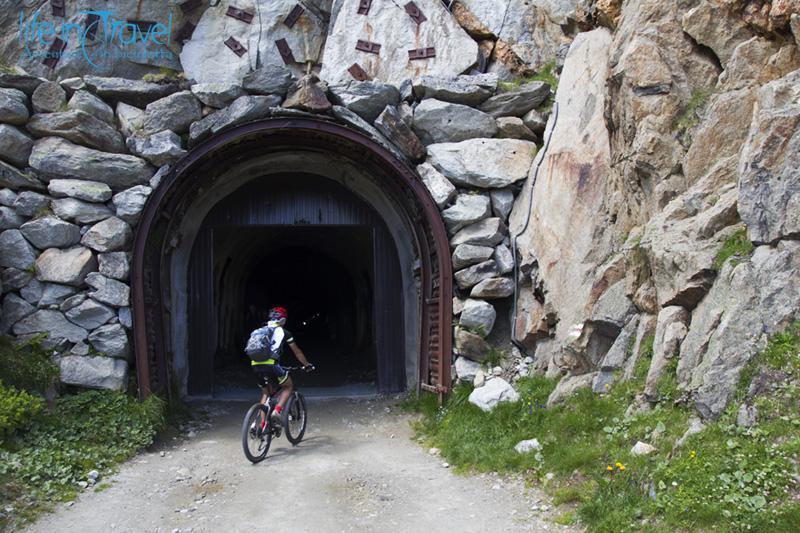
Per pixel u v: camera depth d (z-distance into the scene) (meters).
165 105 8.70
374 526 5.26
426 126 9.12
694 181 6.09
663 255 5.69
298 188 10.68
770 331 4.75
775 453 4.21
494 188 9.04
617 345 6.29
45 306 8.09
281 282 26.34
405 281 10.53
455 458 6.83
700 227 5.57
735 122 6.01
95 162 8.40
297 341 25.25
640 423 5.42
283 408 7.39
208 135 8.76
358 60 9.70
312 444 7.76
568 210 7.74
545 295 7.80
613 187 7.21
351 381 12.49
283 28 9.94
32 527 5.17
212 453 7.35
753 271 4.94
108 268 8.23
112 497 5.88
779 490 4.04
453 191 8.88
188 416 8.95
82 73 9.23
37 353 7.85
